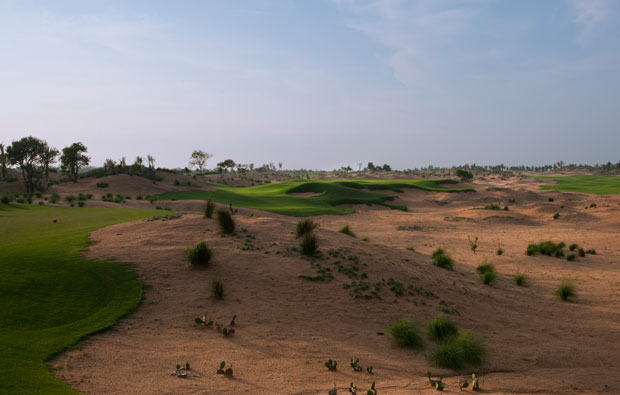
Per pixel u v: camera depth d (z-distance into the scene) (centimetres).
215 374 755
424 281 1543
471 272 2061
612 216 4625
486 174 19162
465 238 3609
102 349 831
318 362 878
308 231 1767
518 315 1402
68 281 1173
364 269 1524
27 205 3547
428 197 7812
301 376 788
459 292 1533
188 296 1170
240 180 11738
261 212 4350
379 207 6272
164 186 7006
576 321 1386
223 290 1202
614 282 2025
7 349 765
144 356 818
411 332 1034
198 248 1380
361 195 7062
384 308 1260
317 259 1549
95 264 1309
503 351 1062
